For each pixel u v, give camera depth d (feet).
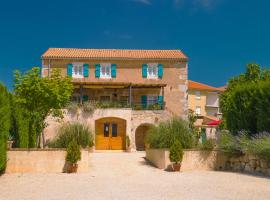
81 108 101.45
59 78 75.25
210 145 60.44
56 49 119.65
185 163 58.85
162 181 46.80
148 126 108.37
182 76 113.09
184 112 111.65
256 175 51.98
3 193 37.65
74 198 34.76
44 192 38.22
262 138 55.83
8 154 54.34
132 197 35.27
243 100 66.39
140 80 112.68
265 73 106.63
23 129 62.90
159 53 119.03
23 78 68.49
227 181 46.09
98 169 58.54
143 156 77.20
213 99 183.32
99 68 112.47
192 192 38.01
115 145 102.47
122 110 102.17
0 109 49.34
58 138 63.16
